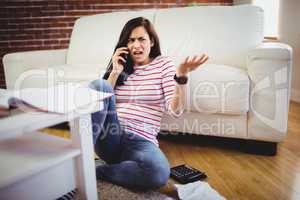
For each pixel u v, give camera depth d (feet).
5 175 2.36
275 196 3.72
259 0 10.36
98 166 4.27
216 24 6.34
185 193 3.75
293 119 6.89
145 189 3.91
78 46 7.82
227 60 6.11
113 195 3.76
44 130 6.75
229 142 5.65
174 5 11.62
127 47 4.17
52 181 2.76
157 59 4.18
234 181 4.13
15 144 3.00
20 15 10.75
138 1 11.36
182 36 6.63
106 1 11.19
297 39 8.44
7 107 2.69
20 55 6.95
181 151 5.30
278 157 4.91
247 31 6.05
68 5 10.98
